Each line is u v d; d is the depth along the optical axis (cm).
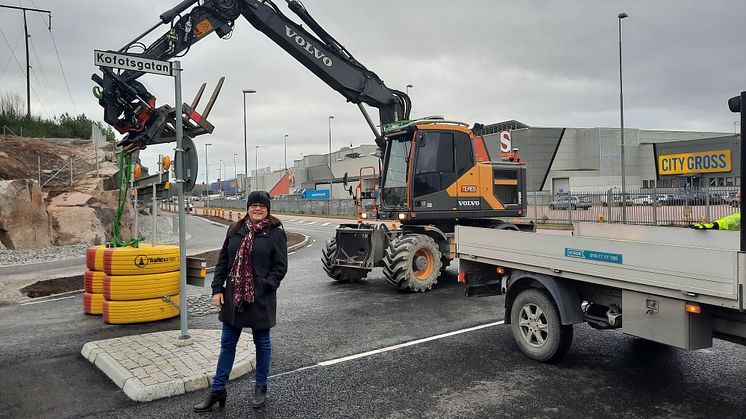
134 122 837
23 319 770
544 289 549
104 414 425
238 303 416
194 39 971
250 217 439
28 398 459
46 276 1170
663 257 416
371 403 444
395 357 572
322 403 445
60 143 2975
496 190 1095
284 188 7562
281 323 730
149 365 514
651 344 609
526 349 564
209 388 485
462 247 652
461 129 1046
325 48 1111
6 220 1600
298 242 2014
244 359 534
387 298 907
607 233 707
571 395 456
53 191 2078
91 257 802
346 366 543
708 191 1991
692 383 480
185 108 836
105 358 536
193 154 582
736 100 384
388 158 1062
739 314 400
